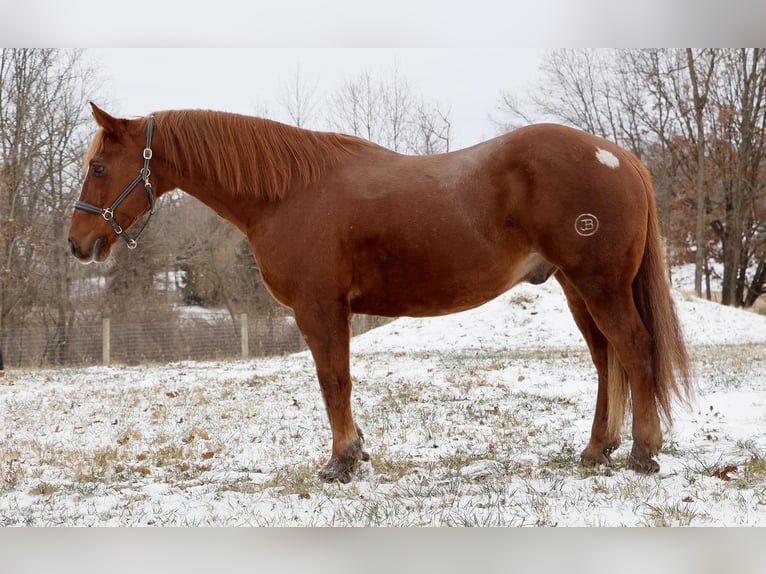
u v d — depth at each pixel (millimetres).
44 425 7875
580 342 16906
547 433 6305
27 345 21141
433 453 5773
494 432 6414
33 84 22000
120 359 22219
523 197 4621
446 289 4766
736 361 11273
